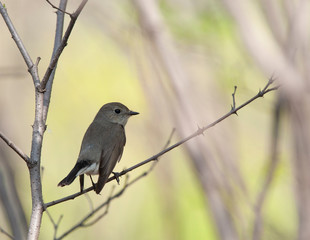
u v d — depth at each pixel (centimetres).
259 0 1092
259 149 1360
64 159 1538
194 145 1084
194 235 1392
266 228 1127
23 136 1453
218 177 1063
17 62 1441
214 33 1298
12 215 981
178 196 1404
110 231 1427
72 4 1381
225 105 1230
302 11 1015
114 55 1673
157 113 1240
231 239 1035
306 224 977
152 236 1465
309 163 983
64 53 1694
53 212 1345
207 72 1290
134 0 1153
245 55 1245
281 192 1390
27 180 1384
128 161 1545
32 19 1525
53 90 1662
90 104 1644
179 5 1323
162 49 1123
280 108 1048
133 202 1517
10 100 1444
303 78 987
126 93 1622
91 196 1422
